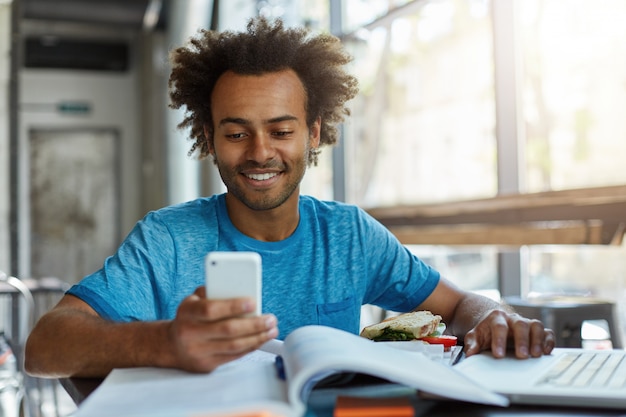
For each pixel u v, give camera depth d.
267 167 1.26
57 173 7.68
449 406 0.82
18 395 2.94
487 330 1.07
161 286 1.28
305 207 1.45
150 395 0.79
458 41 3.13
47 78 7.62
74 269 7.72
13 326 3.22
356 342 0.90
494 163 2.97
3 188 5.35
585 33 2.50
